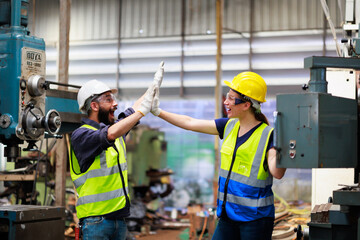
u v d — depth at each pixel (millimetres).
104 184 2881
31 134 3043
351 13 4117
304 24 11172
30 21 12422
